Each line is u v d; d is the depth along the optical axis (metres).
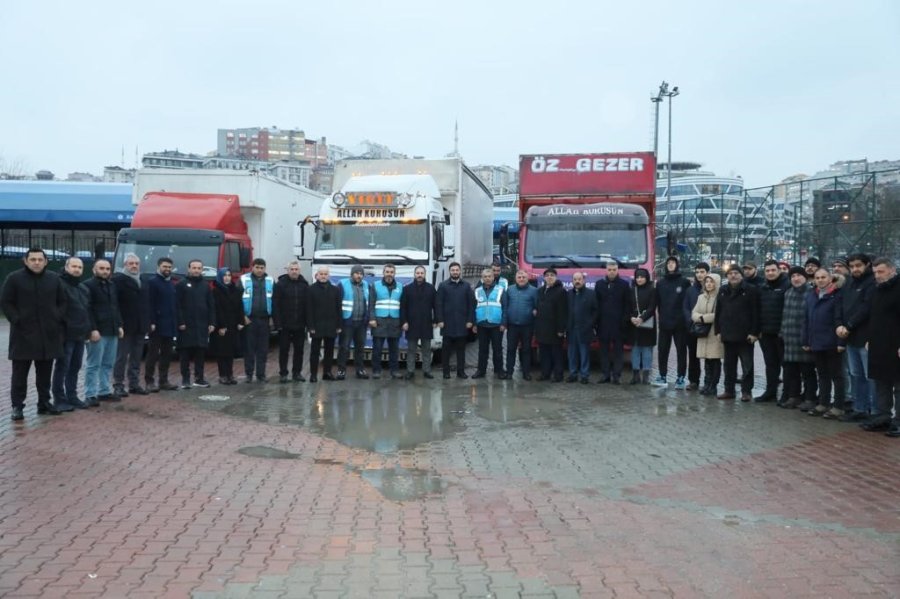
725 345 11.45
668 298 12.45
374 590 4.62
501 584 4.70
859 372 9.59
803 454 8.00
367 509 6.16
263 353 12.70
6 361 15.15
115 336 10.77
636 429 9.19
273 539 5.48
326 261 13.80
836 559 5.12
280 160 185.50
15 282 9.25
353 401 10.92
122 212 31.22
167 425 9.27
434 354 15.82
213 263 15.43
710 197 27.34
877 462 7.69
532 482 6.93
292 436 8.73
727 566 4.99
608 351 12.81
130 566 4.96
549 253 14.00
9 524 5.74
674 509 6.18
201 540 5.45
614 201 15.64
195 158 128.25
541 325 12.70
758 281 11.71
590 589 4.63
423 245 13.73
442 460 7.71
